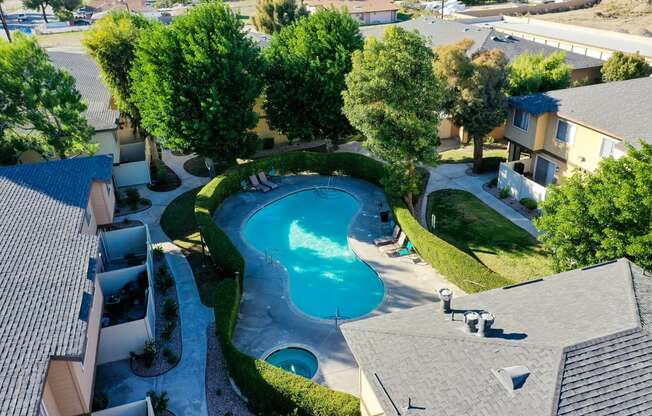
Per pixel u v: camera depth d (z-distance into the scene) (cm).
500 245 3150
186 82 3753
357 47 4206
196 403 2111
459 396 1384
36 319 1648
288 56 4222
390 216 3547
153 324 2494
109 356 2305
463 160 4453
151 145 4481
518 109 3781
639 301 1580
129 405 1866
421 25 7056
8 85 3300
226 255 2817
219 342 2350
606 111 3325
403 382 1481
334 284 2936
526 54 4566
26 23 11688
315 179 4266
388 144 3219
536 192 3497
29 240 2080
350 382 2200
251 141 4072
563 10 11494
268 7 9088
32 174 2744
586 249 2219
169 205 3834
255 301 2756
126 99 4234
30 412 1306
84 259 2030
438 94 3175
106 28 4006
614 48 6188
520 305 1733
